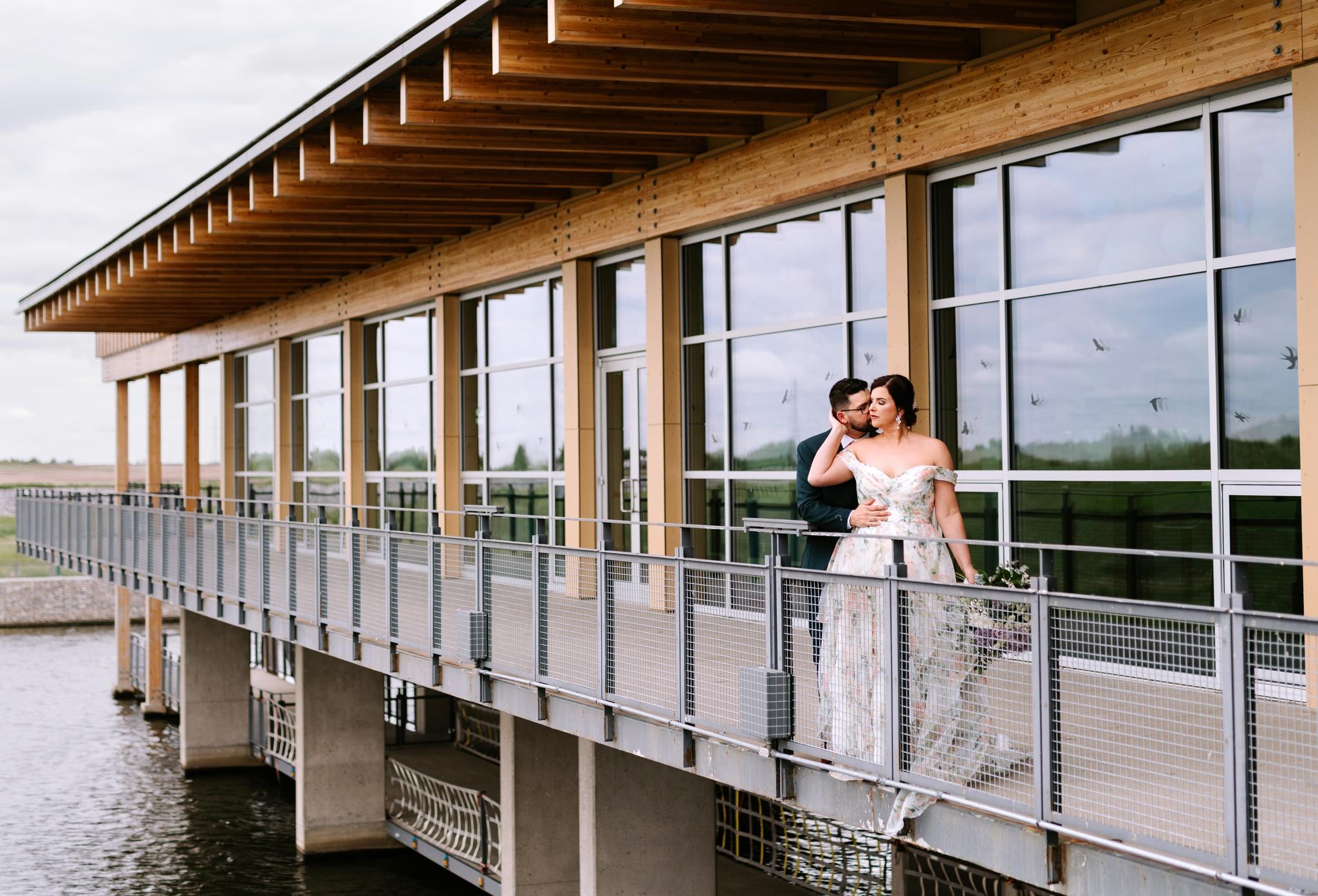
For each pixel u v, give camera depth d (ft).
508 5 30.53
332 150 39.19
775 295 36.47
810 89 33.58
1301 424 22.77
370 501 61.46
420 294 54.85
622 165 40.11
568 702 27.27
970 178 30.19
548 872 38.75
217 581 50.29
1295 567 23.59
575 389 44.27
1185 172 25.46
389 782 56.95
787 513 36.19
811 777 20.65
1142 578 26.37
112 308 75.66
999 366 29.45
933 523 20.08
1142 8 25.31
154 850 58.08
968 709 17.80
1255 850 13.87
